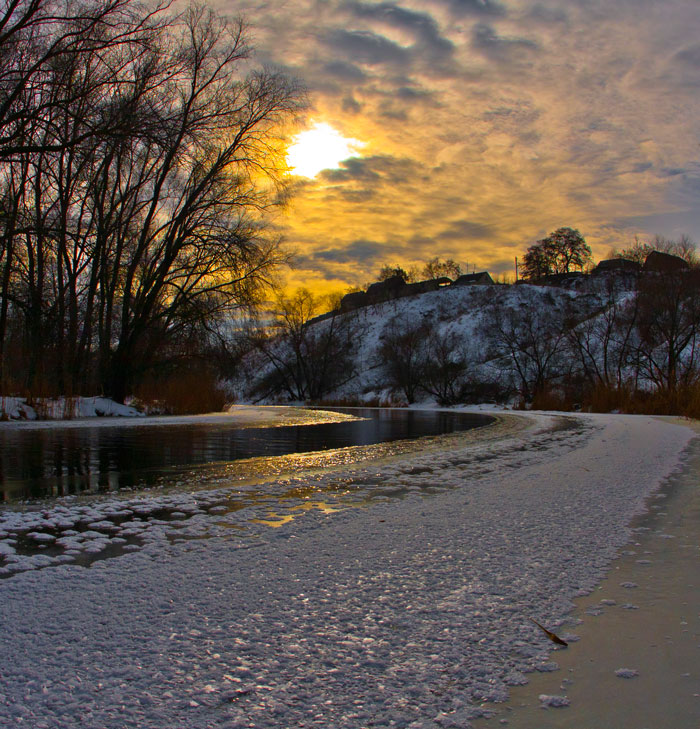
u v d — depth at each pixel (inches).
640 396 1432.1
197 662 101.4
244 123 981.8
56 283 1035.3
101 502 260.7
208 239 1023.6
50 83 641.0
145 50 757.3
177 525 210.1
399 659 103.3
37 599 131.9
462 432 709.3
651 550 172.7
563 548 174.7
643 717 85.7
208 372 1186.0
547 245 4726.9
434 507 237.6
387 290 4404.5
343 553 169.8
